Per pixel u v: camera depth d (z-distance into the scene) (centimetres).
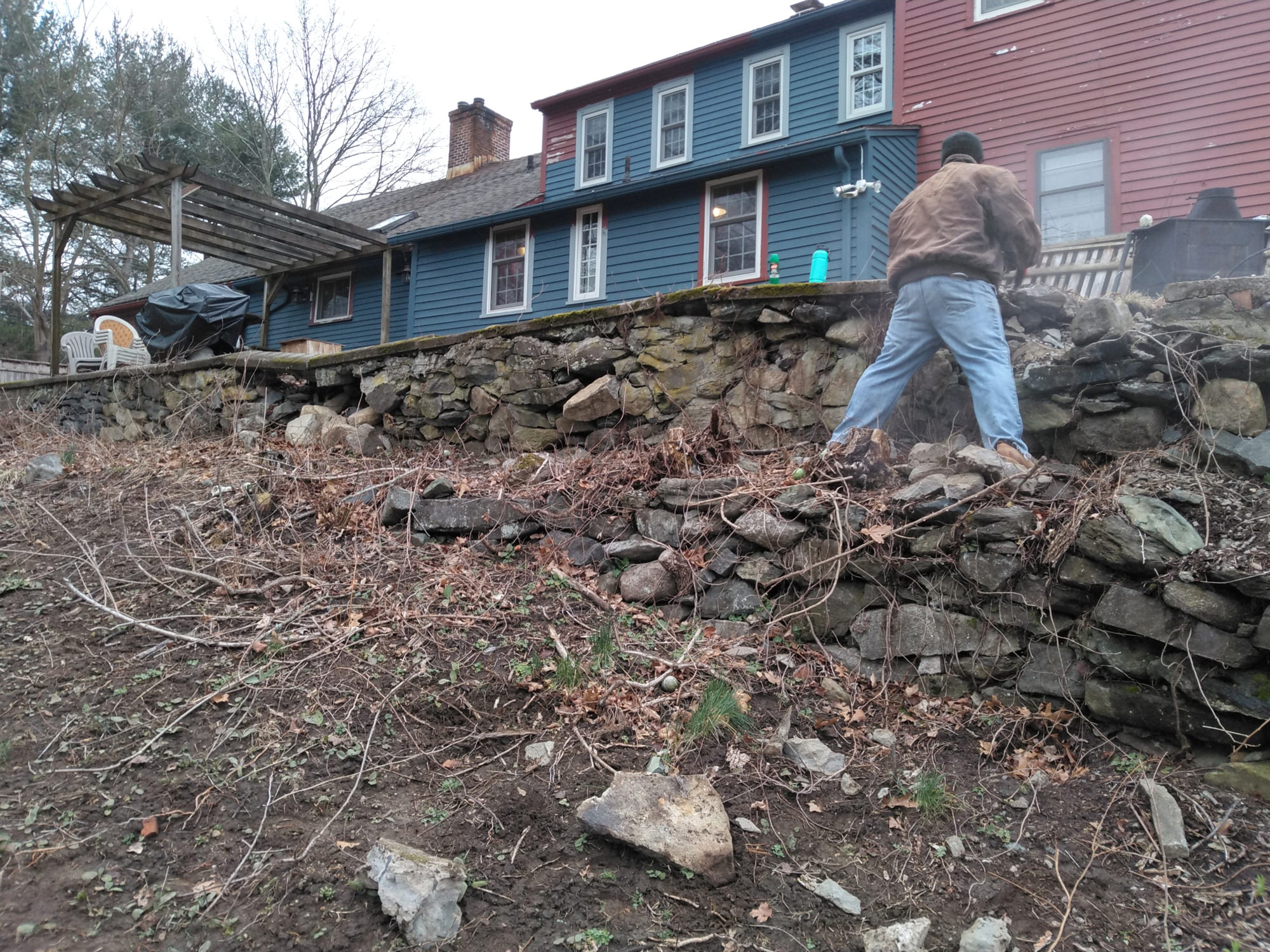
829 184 1012
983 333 337
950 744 266
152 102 2284
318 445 559
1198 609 244
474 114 1897
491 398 548
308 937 183
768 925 197
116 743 242
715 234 1125
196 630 303
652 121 1283
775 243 1054
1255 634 234
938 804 235
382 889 188
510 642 308
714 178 1107
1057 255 698
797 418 433
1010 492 302
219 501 414
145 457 528
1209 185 844
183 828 212
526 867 208
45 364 1600
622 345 494
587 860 211
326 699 267
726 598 337
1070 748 262
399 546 380
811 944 192
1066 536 276
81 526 399
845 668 304
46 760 235
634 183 1149
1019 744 266
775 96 1172
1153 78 880
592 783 239
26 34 2070
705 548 353
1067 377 341
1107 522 268
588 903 198
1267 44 819
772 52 1171
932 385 406
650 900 201
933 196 353
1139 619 255
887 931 189
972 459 318
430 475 451
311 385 661
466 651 299
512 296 1332
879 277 989
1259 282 320
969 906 205
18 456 590
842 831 231
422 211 1659
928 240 346
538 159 1678
